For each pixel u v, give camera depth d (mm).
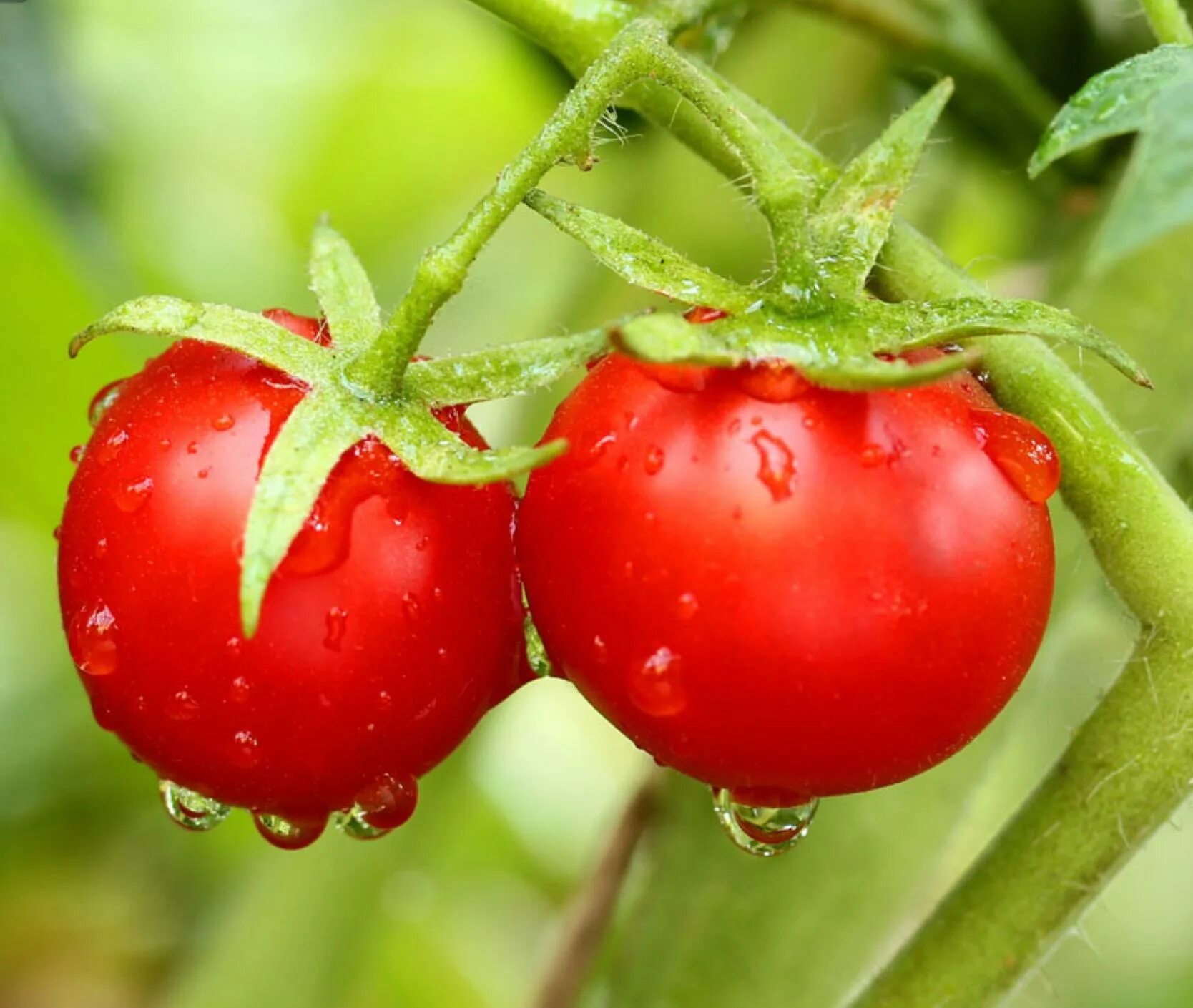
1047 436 303
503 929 516
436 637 302
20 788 479
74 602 304
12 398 419
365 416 302
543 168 301
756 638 295
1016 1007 352
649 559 296
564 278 379
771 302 299
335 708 301
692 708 297
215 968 371
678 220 365
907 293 308
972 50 354
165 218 471
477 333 470
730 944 347
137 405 305
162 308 304
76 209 385
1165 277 340
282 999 370
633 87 315
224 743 302
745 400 296
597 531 297
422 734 305
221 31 467
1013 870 310
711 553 294
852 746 298
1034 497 300
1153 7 308
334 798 307
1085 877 310
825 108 366
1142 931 496
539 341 304
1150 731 307
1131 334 340
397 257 497
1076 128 302
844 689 295
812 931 346
